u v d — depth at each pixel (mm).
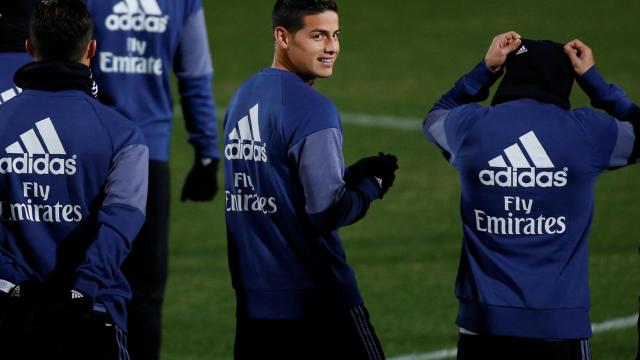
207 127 22672
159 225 21438
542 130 15227
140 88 21500
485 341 15398
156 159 21594
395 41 60594
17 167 14914
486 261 15398
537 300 15117
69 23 15102
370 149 42156
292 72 16062
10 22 18641
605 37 59344
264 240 15930
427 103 49031
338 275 15961
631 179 37375
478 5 67812
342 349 16047
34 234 14984
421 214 34844
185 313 26859
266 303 16000
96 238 14414
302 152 15281
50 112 14992
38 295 14883
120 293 15086
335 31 15992
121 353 15078
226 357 24062
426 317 26312
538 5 67062
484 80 16203
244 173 15992
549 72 15570
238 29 64312
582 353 15336
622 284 28203
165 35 21500
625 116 15664
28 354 14586
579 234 15344
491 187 15336
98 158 14883
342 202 15117
